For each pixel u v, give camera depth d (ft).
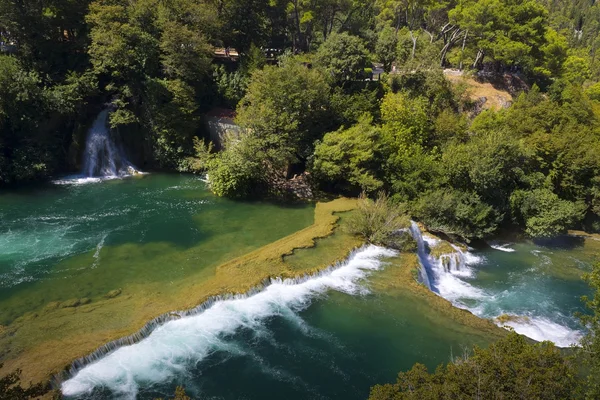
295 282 108.78
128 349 83.05
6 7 173.88
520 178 162.50
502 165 155.12
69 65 190.19
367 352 88.12
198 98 208.64
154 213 147.74
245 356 84.43
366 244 130.52
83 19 196.03
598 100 253.44
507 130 169.89
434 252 135.74
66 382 74.28
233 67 236.22
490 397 46.44
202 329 90.63
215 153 184.34
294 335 91.61
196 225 140.05
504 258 145.48
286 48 250.16
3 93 161.27
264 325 93.86
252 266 112.47
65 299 96.78
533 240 159.53
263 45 248.73
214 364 81.82
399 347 90.07
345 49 197.67
